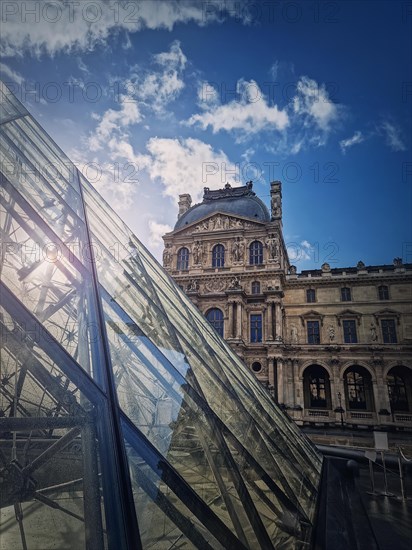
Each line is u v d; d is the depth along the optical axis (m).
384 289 53.12
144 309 8.97
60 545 3.51
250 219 55.91
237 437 7.23
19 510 3.79
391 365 47.47
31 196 8.08
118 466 4.00
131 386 6.05
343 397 47.19
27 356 4.72
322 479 10.63
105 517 3.51
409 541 6.67
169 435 5.75
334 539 5.91
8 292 4.92
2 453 4.92
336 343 51.91
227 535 4.35
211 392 8.14
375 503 9.98
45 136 13.07
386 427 44.38
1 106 10.53
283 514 5.93
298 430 16.28
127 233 15.38
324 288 55.56
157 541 3.65
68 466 4.31
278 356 47.16
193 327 12.23
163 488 4.29
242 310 50.50
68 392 4.73
